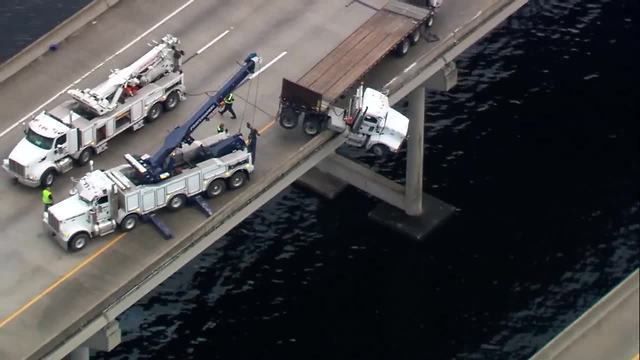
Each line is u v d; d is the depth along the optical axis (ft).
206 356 528.63
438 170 617.62
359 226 590.96
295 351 531.09
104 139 488.44
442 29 537.65
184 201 466.70
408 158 577.02
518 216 595.47
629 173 618.03
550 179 613.93
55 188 479.82
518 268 569.64
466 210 598.34
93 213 449.89
